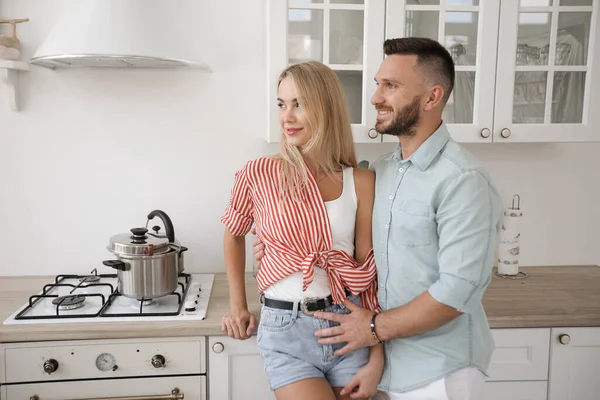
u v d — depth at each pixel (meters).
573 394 1.71
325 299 1.36
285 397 1.33
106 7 1.66
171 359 1.60
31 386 1.56
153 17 1.69
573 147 2.24
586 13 1.84
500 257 2.12
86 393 1.58
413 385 1.33
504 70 1.82
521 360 1.69
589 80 1.86
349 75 1.84
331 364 1.37
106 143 2.08
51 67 2.00
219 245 2.17
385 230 1.35
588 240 2.28
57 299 1.70
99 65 1.96
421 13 1.81
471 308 1.25
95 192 2.10
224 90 2.09
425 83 1.29
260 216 1.42
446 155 1.30
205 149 2.12
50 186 2.08
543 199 2.26
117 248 1.67
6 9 1.98
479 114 1.84
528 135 1.86
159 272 1.67
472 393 1.33
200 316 1.63
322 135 1.39
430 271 1.31
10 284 1.99
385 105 1.32
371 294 1.41
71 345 1.56
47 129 2.05
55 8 2.00
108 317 1.62
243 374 1.63
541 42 1.85
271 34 1.78
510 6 1.79
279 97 1.42
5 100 2.02
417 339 1.33
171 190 2.12
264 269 1.40
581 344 1.69
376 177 1.44
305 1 1.79
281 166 1.41
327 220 1.37
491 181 1.28
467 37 1.83
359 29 1.82
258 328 1.47
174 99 2.08
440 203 1.27
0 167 2.05
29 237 2.10
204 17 2.05
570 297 1.84
